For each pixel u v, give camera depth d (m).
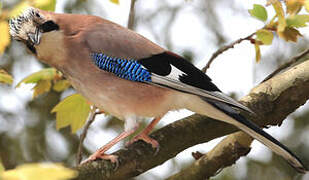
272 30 8.11
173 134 7.64
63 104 8.53
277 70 8.42
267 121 8.00
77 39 8.07
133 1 9.30
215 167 8.30
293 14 7.50
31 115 12.60
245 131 7.58
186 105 8.05
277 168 12.39
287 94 7.94
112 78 8.05
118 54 8.03
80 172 6.82
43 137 12.49
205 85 7.89
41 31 7.83
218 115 7.74
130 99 8.05
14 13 5.00
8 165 11.95
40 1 5.06
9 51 12.45
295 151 12.26
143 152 7.38
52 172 3.93
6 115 12.59
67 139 12.62
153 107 8.12
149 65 8.05
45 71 8.61
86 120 8.63
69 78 8.30
